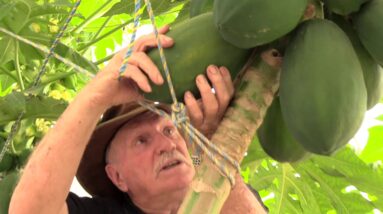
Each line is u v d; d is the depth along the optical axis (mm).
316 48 982
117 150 1642
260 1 957
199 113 1044
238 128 1029
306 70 971
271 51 1052
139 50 1067
